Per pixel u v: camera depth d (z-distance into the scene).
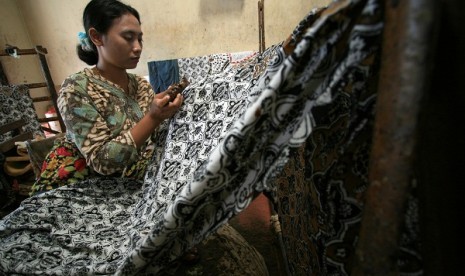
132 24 0.93
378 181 0.26
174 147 0.81
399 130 0.24
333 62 0.33
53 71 2.88
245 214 1.41
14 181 1.65
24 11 2.60
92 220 0.82
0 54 2.00
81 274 0.61
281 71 0.33
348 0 0.29
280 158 0.37
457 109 0.27
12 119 2.02
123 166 0.85
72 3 2.57
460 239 0.29
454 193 0.29
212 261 0.89
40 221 0.78
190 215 0.42
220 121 0.71
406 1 0.23
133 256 0.45
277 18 2.54
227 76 0.78
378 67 0.31
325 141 0.41
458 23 0.25
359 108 0.34
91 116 0.85
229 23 2.58
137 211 0.81
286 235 0.85
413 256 0.34
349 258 0.41
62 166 0.94
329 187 0.41
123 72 1.05
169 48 2.71
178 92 0.86
